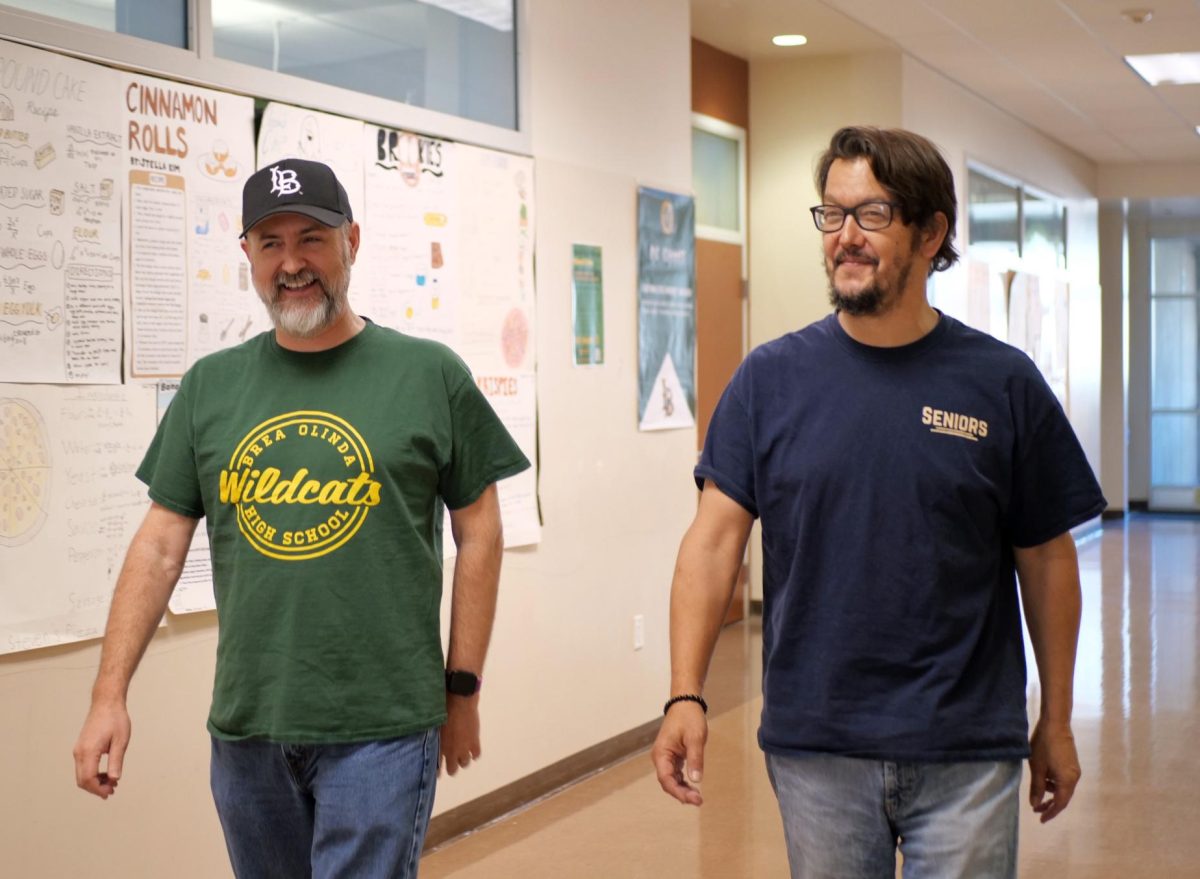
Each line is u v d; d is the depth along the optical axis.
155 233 3.26
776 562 2.05
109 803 3.15
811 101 7.90
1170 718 5.89
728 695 6.27
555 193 4.86
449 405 2.23
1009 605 2.04
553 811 4.60
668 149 5.67
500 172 4.55
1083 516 2.02
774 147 7.98
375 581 2.12
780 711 2.02
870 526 1.96
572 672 4.95
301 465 2.12
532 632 4.71
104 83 3.12
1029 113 10.01
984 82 8.78
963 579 1.96
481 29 4.54
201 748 3.39
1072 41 7.61
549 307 4.83
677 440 5.72
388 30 4.11
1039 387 2.01
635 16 5.41
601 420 5.16
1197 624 8.24
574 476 4.98
